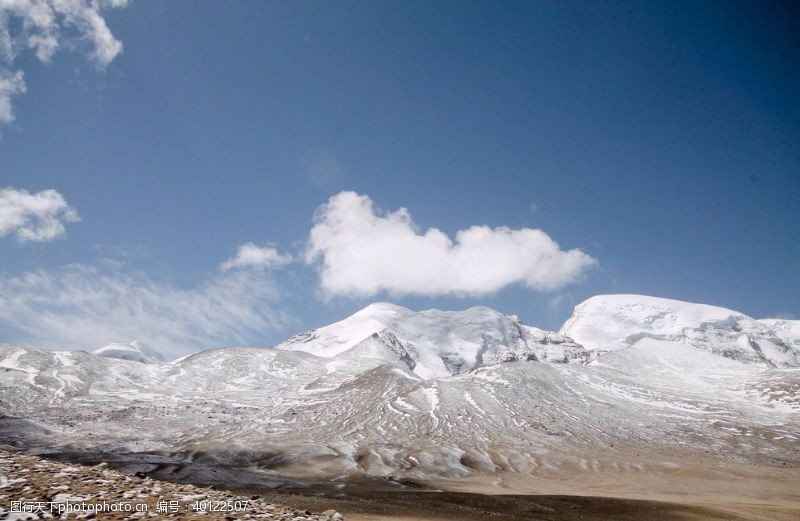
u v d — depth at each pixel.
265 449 127.38
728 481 112.62
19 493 19.84
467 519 53.41
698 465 125.56
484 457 127.00
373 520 42.31
